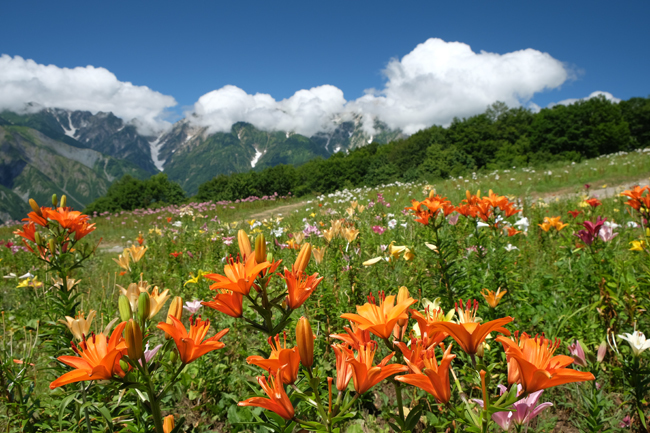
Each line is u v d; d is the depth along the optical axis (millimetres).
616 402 2283
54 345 2500
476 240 3543
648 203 3043
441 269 2965
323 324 3035
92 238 13859
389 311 1195
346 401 1058
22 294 4820
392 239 5574
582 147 47750
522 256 4598
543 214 7840
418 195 15516
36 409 2260
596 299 2793
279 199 25703
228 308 1205
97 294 4855
